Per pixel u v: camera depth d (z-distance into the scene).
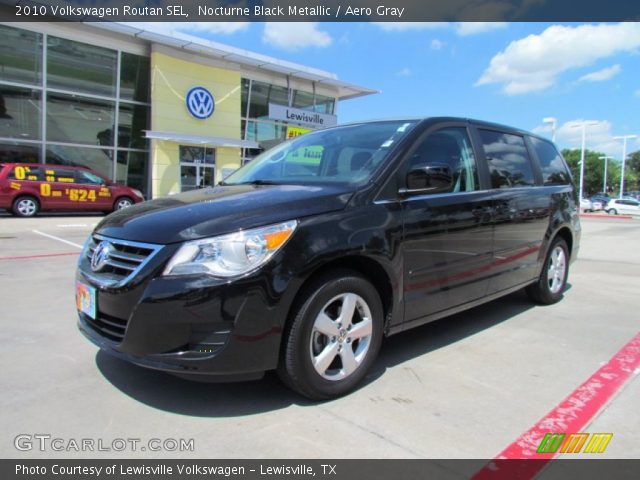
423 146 3.54
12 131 17.77
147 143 21.09
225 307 2.46
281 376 2.76
